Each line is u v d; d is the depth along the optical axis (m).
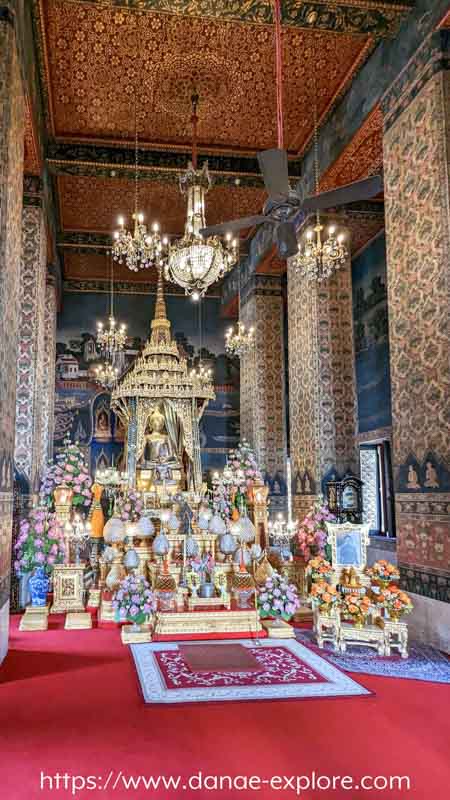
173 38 10.35
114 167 13.25
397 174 9.54
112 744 4.95
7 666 7.16
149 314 21.22
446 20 8.34
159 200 15.99
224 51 10.66
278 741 5.02
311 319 13.05
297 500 13.48
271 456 17.23
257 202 15.88
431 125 8.59
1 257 6.89
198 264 10.20
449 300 8.09
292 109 12.24
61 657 7.54
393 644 7.73
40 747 4.89
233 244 10.78
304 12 9.03
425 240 8.70
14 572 10.95
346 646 8.03
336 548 9.54
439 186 8.37
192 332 21.39
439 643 7.96
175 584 8.98
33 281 11.55
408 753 4.81
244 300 18.70
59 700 5.99
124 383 15.10
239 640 8.38
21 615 10.30
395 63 9.62
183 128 12.83
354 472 12.54
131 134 12.95
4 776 4.40
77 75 11.16
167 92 11.69
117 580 9.53
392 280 9.64
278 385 17.55
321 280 12.45
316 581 8.58
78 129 12.73
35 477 11.64
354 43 10.41
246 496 12.09
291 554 11.71
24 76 8.63
